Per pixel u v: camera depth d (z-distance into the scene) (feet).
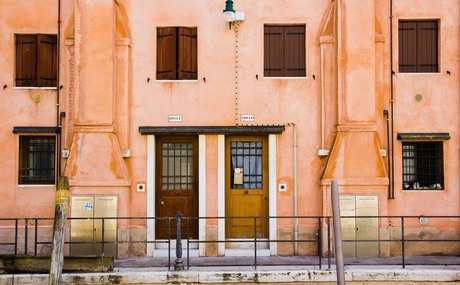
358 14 41.39
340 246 20.18
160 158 42.80
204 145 41.98
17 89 42.70
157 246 42.16
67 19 42.91
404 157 42.63
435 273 34.09
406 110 42.37
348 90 41.11
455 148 42.24
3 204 42.11
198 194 42.09
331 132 41.81
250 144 42.91
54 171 42.86
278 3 42.65
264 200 42.63
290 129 42.19
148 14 42.73
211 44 42.63
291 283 33.99
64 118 42.45
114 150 40.91
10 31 42.91
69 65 42.57
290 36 43.04
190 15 42.73
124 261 39.09
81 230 40.32
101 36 41.32
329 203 40.52
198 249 41.65
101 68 41.16
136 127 42.24
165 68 42.78
